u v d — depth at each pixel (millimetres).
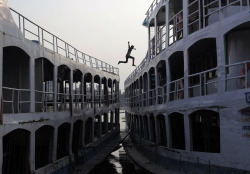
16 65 13344
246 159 11180
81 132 20781
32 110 12617
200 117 14898
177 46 16062
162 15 20766
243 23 11859
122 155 26828
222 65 12328
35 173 12477
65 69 18734
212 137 13859
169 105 16781
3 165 12781
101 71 27297
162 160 17781
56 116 15469
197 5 17469
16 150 14391
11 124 10625
